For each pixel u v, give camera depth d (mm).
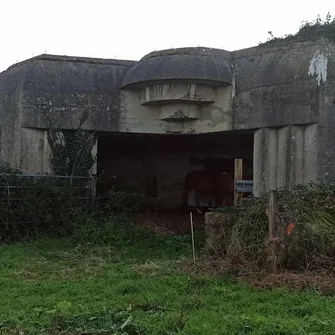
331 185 8953
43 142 13203
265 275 7027
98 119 13398
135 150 18094
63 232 11211
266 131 12148
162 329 4785
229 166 17094
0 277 7402
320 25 12086
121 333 4637
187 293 6402
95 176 12875
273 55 12461
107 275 7570
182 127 13602
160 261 8695
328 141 11156
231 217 8742
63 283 7039
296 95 11609
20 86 13109
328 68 11234
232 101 12828
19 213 10977
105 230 10758
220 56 13195
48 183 11461
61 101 13211
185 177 17734
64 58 13711
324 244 7461
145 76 12797
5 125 13594
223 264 7605
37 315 5352
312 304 5641
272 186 11984
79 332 4699
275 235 7281
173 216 15719
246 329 4816
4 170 11344
